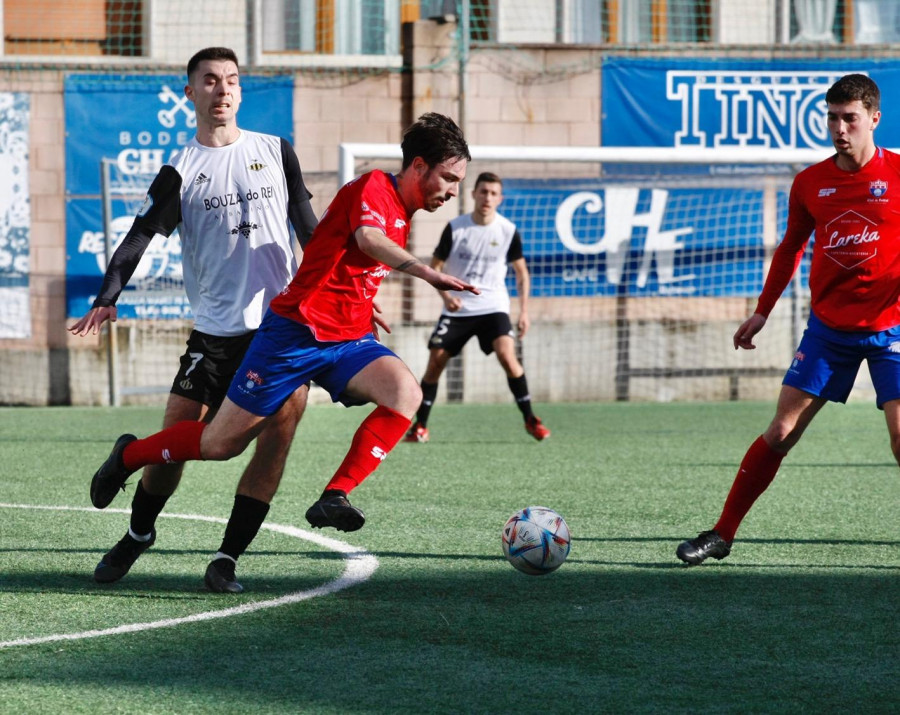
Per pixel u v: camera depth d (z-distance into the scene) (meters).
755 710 9.73
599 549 17.14
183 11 43.53
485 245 30.91
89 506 21.02
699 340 44.56
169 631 12.20
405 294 43.84
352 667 10.90
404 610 13.22
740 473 15.78
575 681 10.49
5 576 15.09
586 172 44.09
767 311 16.25
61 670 10.77
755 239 44.53
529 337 44.09
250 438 13.45
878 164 14.94
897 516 20.20
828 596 14.06
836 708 9.81
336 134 43.84
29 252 42.75
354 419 37.88
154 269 43.00
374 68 43.72
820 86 44.78
